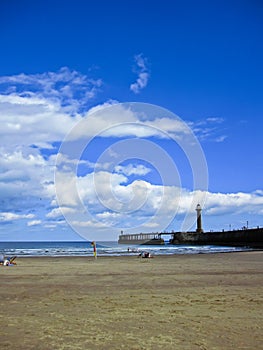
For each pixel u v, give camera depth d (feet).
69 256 112.78
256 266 67.51
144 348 17.67
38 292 35.94
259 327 21.70
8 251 173.27
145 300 30.96
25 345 18.21
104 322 23.03
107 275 52.11
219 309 26.99
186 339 19.17
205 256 106.73
